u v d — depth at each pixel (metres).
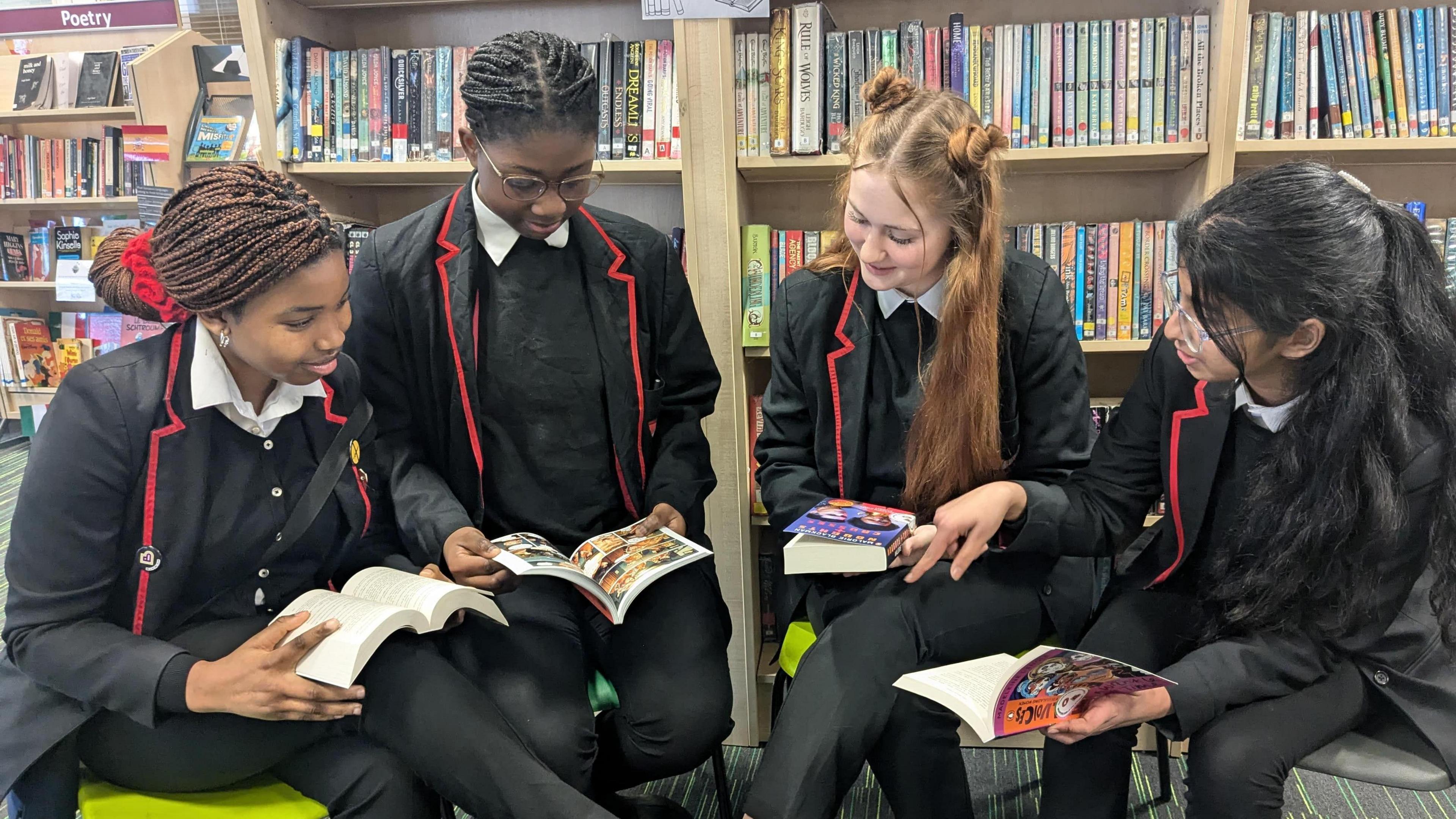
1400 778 1.03
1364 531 1.03
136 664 0.95
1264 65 1.59
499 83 1.15
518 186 1.20
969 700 1.00
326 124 1.79
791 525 1.24
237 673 0.94
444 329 1.32
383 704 1.02
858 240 1.24
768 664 1.93
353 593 1.14
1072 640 1.31
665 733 1.21
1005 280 1.32
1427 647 1.09
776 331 1.46
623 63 1.71
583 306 1.38
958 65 1.64
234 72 2.22
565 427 1.37
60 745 1.01
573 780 1.14
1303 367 1.05
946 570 1.26
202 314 0.96
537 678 1.18
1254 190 1.01
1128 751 1.15
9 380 4.11
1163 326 1.24
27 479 0.98
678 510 1.41
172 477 1.02
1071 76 1.63
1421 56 1.56
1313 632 1.10
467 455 1.35
